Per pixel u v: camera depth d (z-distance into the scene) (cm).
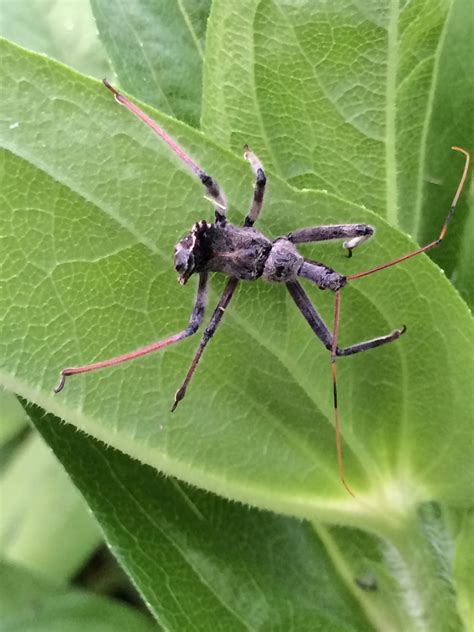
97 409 6
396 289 6
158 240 6
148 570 6
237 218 6
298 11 6
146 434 6
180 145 6
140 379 6
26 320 6
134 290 6
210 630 6
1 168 6
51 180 6
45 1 11
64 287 6
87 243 6
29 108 6
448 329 6
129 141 6
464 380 6
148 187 6
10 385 6
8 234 6
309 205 6
